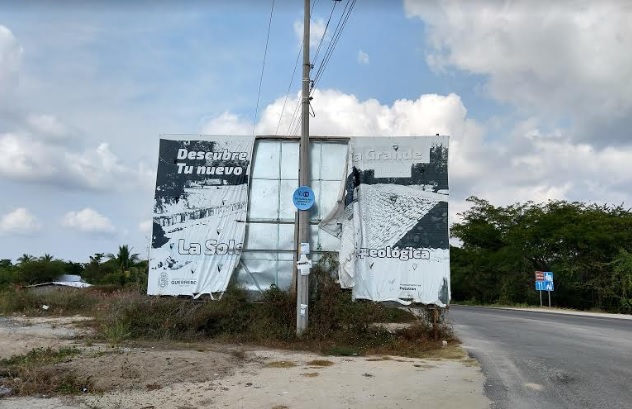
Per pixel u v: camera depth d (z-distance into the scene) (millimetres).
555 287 45969
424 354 11422
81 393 7285
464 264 58188
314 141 14258
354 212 13438
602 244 42375
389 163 13586
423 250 13219
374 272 13180
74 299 24234
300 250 12797
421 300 13016
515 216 55062
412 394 7562
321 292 13148
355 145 13703
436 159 13539
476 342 13578
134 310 13406
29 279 66188
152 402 6887
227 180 13938
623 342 13695
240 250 13672
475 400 7262
